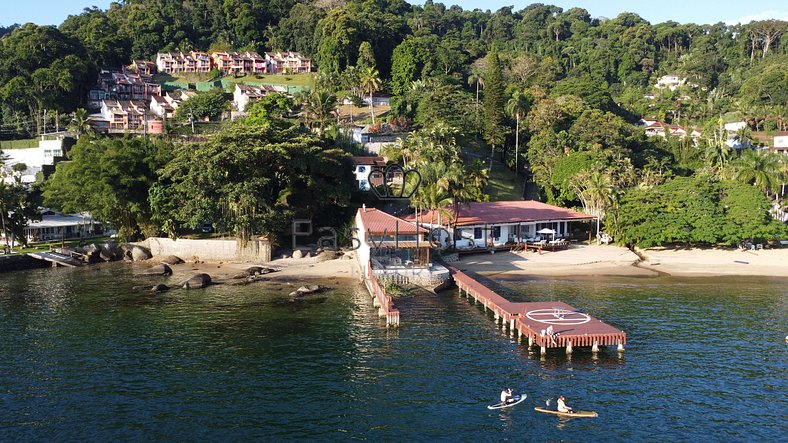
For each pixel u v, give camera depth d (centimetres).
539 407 4122
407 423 3922
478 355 5122
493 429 3831
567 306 6144
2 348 5394
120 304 6981
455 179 9256
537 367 4834
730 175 11338
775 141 18775
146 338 5656
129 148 10538
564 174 12062
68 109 19450
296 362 4997
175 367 4906
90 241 11375
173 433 3822
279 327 5975
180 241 10031
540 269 8712
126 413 4097
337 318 6288
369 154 14138
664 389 4397
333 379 4631
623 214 10031
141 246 10369
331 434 3791
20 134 17412
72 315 6494
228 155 9450
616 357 5044
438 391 4397
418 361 4994
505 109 15362
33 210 10419
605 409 4088
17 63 19100
